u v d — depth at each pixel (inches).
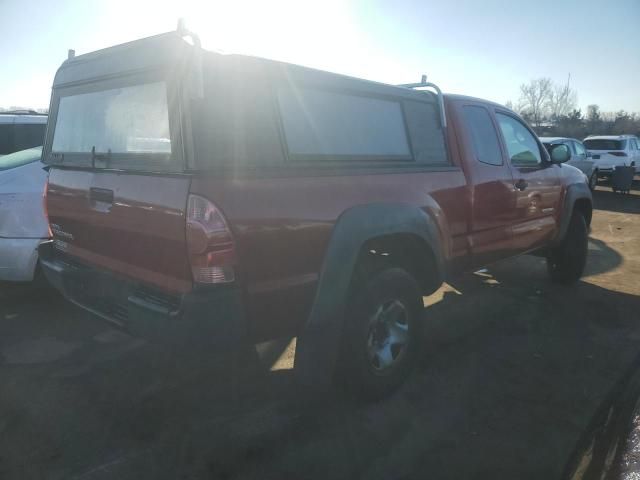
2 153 225.1
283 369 148.9
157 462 106.4
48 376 141.3
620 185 654.5
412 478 102.9
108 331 172.2
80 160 131.7
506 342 171.6
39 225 183.6
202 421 121.8
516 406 131.0
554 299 218.5
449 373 148.6
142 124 109.8
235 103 103.1
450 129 159.8
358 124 129.7
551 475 104.0
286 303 110.0
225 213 97.5
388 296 130.0
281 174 108.7
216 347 100.6
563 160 209.3
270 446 112.8
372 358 129.4
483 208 168.1
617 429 113.0
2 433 115.1
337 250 116.0
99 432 116.2
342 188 119.6
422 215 136.4
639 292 230.2
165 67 103.3
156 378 141.9
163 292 105.8
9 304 195.6
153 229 104.7
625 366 154.2
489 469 105.9
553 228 213.5
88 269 128.2
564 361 157.3
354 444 114.1
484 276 255.1
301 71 116.0
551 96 2096.5
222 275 98.5
